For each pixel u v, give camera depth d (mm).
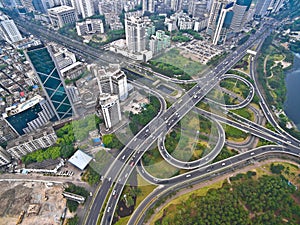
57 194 159125
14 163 181625
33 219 145750
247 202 147250
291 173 171250
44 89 186875
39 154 183250
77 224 142125
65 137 194250
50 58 171875
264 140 199875
